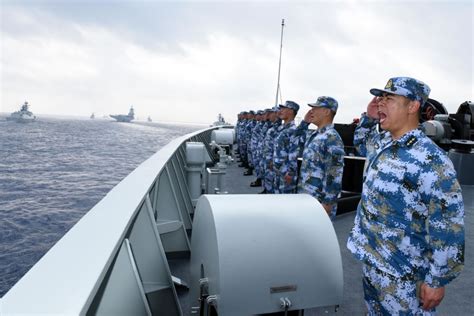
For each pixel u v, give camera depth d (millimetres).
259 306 1495
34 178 61062
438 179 1468
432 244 1488
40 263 999
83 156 95062
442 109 8594
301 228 1622
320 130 3346
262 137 7023
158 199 3012
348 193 5637
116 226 1326
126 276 1374
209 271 1608
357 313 2479
